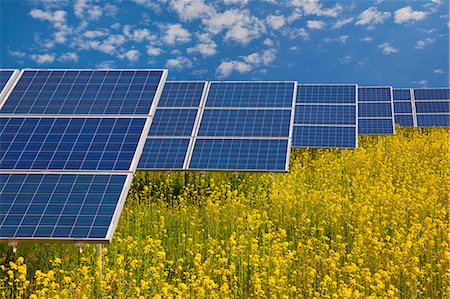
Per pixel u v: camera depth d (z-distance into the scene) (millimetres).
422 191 14484
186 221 12914
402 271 10023
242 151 15492
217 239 11992
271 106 17422
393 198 13969
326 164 18828
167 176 16859
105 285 9125
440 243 11453
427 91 31172
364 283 9852
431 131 27953
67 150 10867
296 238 12453
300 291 9703
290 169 18578
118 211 9383
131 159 10508
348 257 10688
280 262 9961
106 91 12766
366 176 16984
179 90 18891
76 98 12609
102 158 10578
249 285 10086
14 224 9242
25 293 9188
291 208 13789
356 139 20562
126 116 11758
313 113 22484
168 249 11414
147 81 13031
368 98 27047
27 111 12172
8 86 13102
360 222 12305
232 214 12961
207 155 15508
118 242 11195
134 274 10102
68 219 9281
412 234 11438
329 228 13023
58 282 9859
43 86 13102
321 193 14781
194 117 17219
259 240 12117
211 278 10148
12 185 10039
